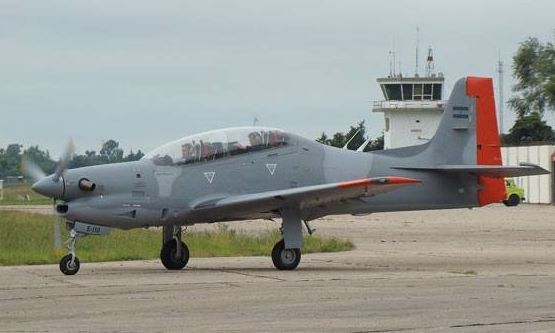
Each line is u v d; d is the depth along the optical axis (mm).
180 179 71312
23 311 47750
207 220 73438
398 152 79688
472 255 87938
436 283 60562
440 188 80125
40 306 49594
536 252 91812
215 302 51062
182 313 47031
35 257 80562
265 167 73938
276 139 74875
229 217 73688
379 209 77875
